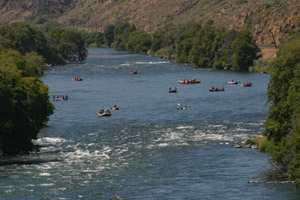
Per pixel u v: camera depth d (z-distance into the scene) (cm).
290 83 14812
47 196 12781
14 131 16550
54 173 14725
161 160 16062
